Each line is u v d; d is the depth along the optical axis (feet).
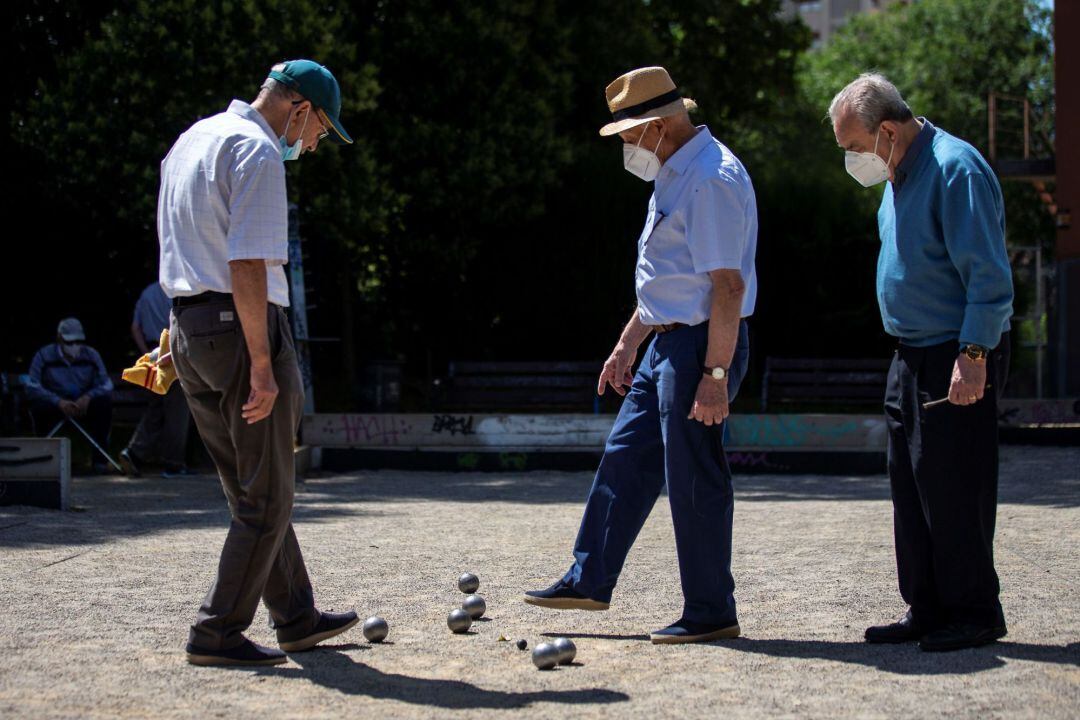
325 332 58.95
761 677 12.52
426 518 26.58
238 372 12.81
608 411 51.31
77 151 45.65
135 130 45.47
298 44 45.75
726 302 13.94
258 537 13.02
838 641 14.25
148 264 54.90
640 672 12.81
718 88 76.74
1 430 42.80
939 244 13.60
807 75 128.06
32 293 54.65
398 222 55.31
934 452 13.67
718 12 73.36
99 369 37.06
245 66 45.52
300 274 43.80
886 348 57.36
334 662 13.33
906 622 14.24
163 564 19.84
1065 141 63.67
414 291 58.95
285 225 12.80
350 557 20.88
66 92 46.06
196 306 12.88
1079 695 11.62
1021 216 117.29
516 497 31.27
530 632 14.99
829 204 56.49
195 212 12.77
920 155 13.70
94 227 52.85
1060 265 64.34
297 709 11.37
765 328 57.98
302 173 46.68
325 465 38.68
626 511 14.99
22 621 15.34
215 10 45.93
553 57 56.54
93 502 29.45
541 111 53.42
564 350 57.77
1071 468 37.19
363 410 50.80
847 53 134.82
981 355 13.19
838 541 22.58
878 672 12.67
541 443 38.70
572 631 15.05
